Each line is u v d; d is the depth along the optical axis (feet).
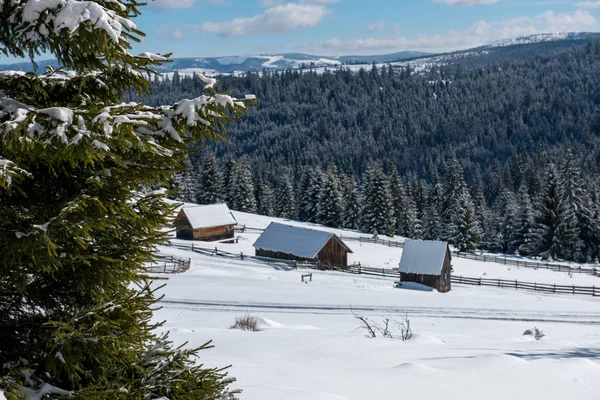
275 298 89.81
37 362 13.24
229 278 113.91
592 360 34.68
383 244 215.10
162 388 14.02
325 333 47.29
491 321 80.69
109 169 12.85
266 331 48.14
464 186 290.56
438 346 40.73
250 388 23.94
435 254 130.82
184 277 110.93
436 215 272.31
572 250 208.95
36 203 12.64
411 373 28.22
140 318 13.89
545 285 139.95
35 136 11.05
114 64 12.90
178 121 12.87
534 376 28.12
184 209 190.90
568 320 85.92
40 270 13.12
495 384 26.84
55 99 14.10
